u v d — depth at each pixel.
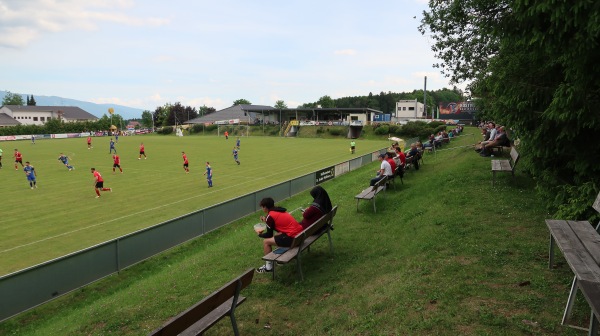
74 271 10.31
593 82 5.70
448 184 12.75
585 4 4.64
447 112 96.44
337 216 11.83
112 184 26.59
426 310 4.98
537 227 7.68
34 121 144.12
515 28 6.21
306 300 6.27
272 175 30.16
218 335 5.37
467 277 5.79
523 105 7.22
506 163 12.85
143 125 160.25
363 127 84.88
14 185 26.86
